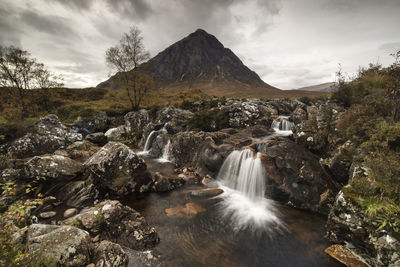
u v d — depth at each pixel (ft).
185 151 42.55
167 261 16.08
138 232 17.88
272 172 26.68
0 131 46.19
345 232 16.97
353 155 23.31
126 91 102.83
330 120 31.04
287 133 42.16
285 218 22.74
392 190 15.12
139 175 30.12
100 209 19.22
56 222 20.40
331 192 23.41
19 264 10.57
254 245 18.42
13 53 66.08
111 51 88.02
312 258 16.58
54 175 25.22
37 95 81.82
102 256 13.96
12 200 22.22
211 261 16.39
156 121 76.18
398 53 23.00
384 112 25.29
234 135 41.93
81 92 153.58
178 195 28.78
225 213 24.00
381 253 13.76
